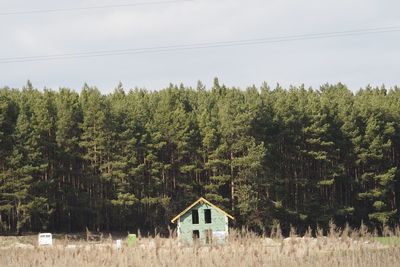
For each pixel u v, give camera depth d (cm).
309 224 8194
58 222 8306
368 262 2127
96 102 8375
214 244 2373
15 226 8131
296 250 2281
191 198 8288
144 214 8388
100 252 2523
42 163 7725
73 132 8331
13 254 2578
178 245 2456
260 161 7956
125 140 8275
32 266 2425
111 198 8275
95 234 7900
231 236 2422
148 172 8375
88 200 8081
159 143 8425
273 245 2391
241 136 8281
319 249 2261
